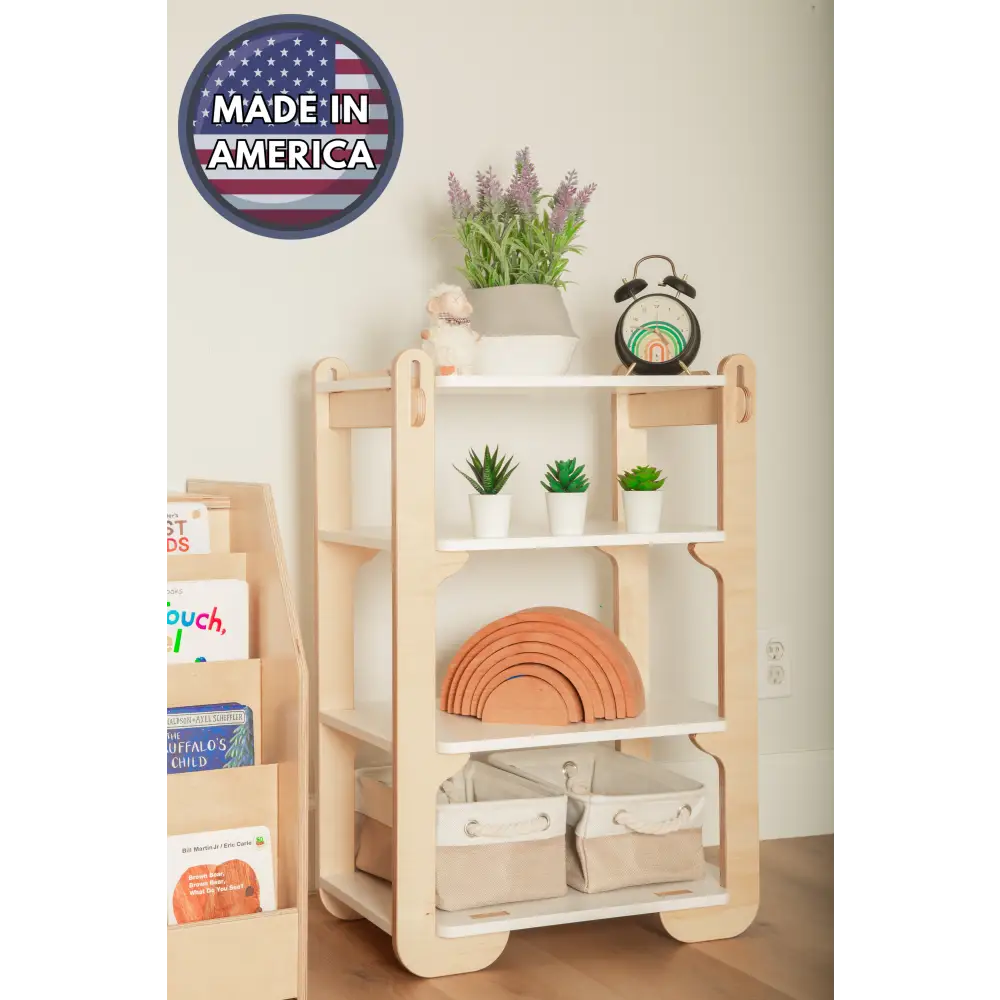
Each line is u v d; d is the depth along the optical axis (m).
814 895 2.14
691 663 2.46
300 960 1.65
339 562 2.04
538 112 2.30
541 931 1.97
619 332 2.07
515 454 2.30
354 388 1.90
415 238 2.21
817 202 2.54
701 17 2.43
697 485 2.46
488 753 2.22
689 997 1.68
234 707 1.78
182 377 2.08
